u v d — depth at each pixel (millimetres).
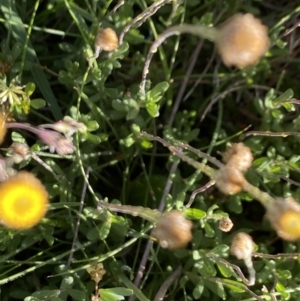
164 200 338
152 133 354
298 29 375
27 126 305
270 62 369
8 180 290
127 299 338
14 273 335
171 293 333
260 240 349
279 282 326
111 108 349
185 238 285
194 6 375
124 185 345
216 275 338
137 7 374
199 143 365
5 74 336
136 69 356
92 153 341
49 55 366
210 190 344
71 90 355
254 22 275
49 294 316
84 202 341
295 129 343
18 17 342
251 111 370
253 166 337
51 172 323
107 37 305
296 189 350
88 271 314
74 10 345
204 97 377
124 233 324
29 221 291
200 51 377
